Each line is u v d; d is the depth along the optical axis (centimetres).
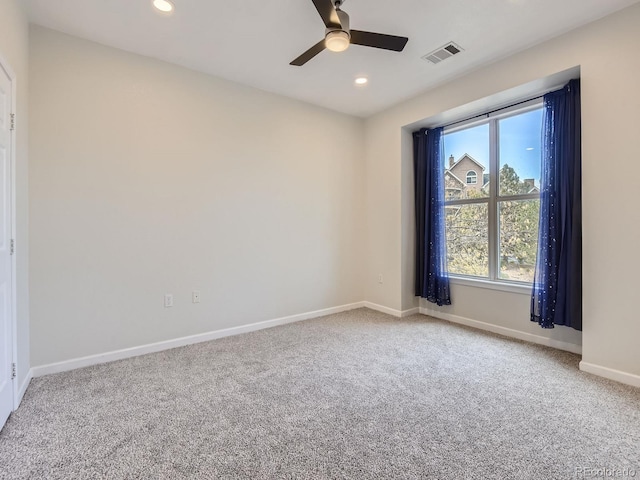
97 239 265
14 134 198
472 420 188
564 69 256
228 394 217
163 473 147
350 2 218
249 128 348
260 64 302
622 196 229
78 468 150
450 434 175
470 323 370
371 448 164
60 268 250
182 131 305
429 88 357
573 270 270
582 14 233
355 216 446
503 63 294
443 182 391
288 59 294
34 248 239
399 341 320
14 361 196
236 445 166
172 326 303
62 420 186
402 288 407
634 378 226
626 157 227
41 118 241
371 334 341
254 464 152
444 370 254
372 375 246
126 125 276
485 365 263
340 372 251
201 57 290
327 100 389
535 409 199
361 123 450
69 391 220
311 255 403
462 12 230
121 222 275
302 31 252
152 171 289
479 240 368
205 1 217
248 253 350
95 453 159
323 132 411
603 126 237
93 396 213
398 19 237
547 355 283
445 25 245
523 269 331
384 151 423
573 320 270
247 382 234
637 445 165
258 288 359
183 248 308
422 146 401
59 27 244
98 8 223
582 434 174
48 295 246
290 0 216
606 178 236
